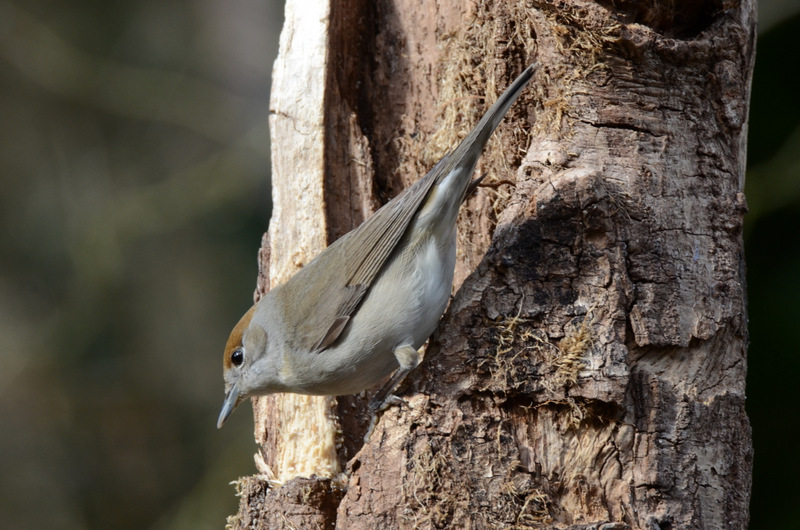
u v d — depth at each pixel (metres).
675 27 7.49
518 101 8.12
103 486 17.05
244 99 19.73
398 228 7.65
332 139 8.87
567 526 6.30
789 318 11.45
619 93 7.14
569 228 6.81
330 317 7.80
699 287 6.82
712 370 6.80
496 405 6.79
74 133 19.48
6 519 16.45
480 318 6.87
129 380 17.69
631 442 6.54
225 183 18.06
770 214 12.41
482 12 8.52
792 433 11.31
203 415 17.62
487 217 8.46
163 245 18.39
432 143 8.93
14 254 18.52
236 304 18.03
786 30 12.56
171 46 19.94
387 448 6.64
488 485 6.48
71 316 17.86
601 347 6.56
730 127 7.28
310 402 8.59
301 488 7.34
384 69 9.27
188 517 15.94
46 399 17.41
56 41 18.95
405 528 6.41
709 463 6.59
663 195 6.96
